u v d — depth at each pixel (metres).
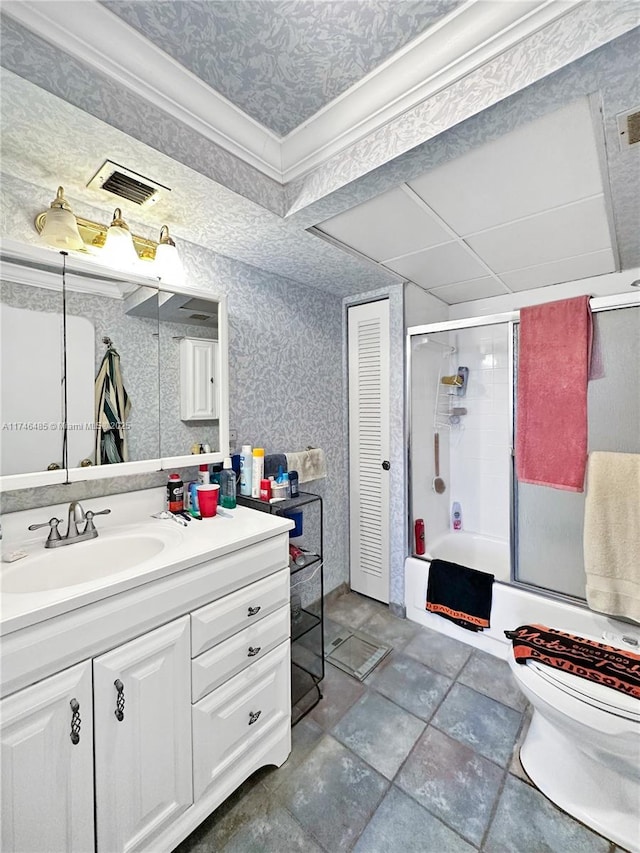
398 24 0.88
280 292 2.04
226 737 1.12
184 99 1.02
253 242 1.61
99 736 0.86
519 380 1.83
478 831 1.10
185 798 1.02
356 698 1.61
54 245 1.19
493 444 2.65
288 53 0.93
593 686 1.12
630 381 1.58
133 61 0.91
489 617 1.89
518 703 1.58
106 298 1.31
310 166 1.28
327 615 2.28
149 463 1.39
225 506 1.55
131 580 0.90
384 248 1.74
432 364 2.53
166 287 1.46
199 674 1.05
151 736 0.95
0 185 1.11
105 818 0.88
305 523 2.24
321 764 1.31
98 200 1.26
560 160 1.13
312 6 0.82
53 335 1.19
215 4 0.81
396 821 1.12
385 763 1.31
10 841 0.75
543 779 1.21
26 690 0.76
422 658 1.88
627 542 1.50
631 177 1.22
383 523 2.38
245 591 1.19
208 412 1.60
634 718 1.02
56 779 0.81
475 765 1.30
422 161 1.11
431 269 2.03
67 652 0.81
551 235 1.64
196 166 1.11
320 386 2.33
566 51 0.80
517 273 2.11
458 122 0.96
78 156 1.05
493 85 0.91
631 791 1.07
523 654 1.28
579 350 1.67
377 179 1.18
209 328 1.61
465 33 0.89
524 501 1.86
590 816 1.10
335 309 2.46
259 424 1.93
